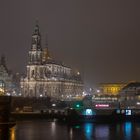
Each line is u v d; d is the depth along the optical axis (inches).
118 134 5654.5
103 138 5201.8
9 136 2645.2
